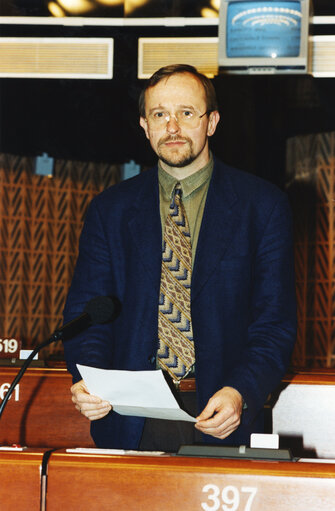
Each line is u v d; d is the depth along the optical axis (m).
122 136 6.56
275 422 2.89
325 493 1.39
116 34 6.19
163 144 1.96
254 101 6.32
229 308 1.93
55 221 6.57
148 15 6.00
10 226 6.50
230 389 1.77
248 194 2.02
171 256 1.98
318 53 5.59
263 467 1.43
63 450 1.59
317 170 6.27
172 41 5.79
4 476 1.49
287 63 5.35
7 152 6.51
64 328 1.77
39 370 3.12
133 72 6.39
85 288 2.06
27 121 6.54
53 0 5.98
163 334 1.93
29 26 6.14
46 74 5.93
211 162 2.08
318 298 6.21
